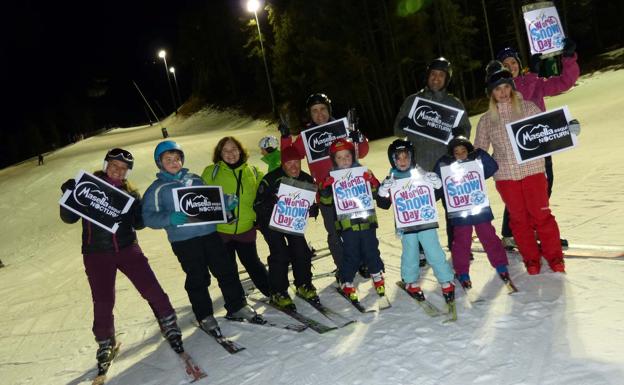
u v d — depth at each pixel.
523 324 3.51
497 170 4.47
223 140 4.75
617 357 2.91
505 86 4.33
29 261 12.87
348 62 31.78
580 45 39.31
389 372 3.24
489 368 3.07
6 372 4.57
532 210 4.37
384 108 34.47
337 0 33.38
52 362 4.62
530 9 4.76
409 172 4.24
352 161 4.44
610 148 9.89
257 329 4.36
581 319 3.42
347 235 4.39
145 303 6.00
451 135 4.69
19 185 27.62
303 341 3.95
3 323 6.43
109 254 4.04
